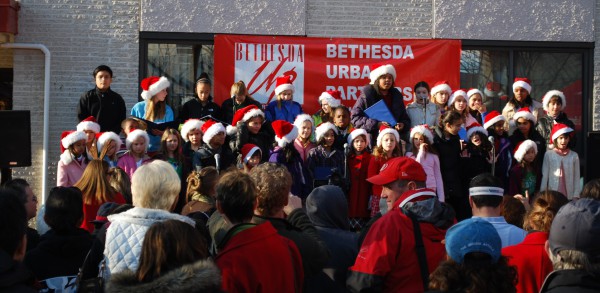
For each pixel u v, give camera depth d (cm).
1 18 1014
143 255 349
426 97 1022
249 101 1009
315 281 526
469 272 347
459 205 927
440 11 1089
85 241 498
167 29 1063
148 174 447
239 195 430
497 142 959
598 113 1105
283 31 1077
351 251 525
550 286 351
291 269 429
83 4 1057
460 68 1096
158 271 344
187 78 1072
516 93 1038
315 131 979
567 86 1109
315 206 539
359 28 1088
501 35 1095
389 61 1086
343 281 522
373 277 441
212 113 1005
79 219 505
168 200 450
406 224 454
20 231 343
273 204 465
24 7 1048
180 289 329
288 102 1020
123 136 984
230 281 409
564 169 959
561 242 349
